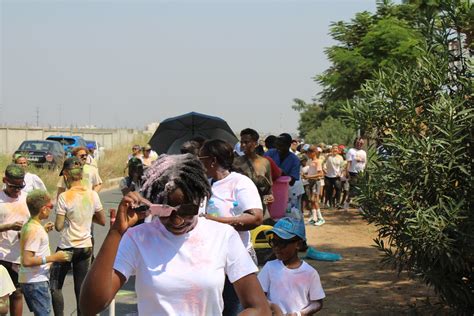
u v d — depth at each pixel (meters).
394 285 8.74
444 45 6.76
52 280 6.69
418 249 6.27
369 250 11.47
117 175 31.48
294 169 9.73
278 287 4.87
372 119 6.64
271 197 7.19
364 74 16.12
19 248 6.47
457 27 6.82
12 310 6.45
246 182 5.14
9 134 37.97
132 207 2.72
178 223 2.80
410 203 6.20
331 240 12.65
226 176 5.18
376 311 7.44
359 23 17.59
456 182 6.23
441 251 5.97
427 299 7.18
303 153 19.59
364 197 6.62
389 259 6.71
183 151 6.73
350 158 16.34
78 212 6.73
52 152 27.36
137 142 43.59
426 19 6.91
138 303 2.83
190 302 2.77
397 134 6.42
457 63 6.77
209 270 2.79
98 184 9.52
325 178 17.61
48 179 23.73
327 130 53.59
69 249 6.70
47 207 6.11
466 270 6.37
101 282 2.71
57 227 6.70
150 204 2.74
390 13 17.27
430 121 6.36
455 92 6.50
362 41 16.38
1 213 6.50
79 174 6.85
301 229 4.88
